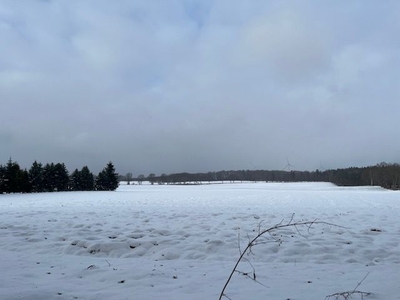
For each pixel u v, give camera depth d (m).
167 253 6.85
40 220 11.99
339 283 4.73
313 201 23.59
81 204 21.33
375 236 8.59
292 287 4.53
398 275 5.14
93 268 5.61
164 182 147.00
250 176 152.38
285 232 9.05
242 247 7.28
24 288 4.38
